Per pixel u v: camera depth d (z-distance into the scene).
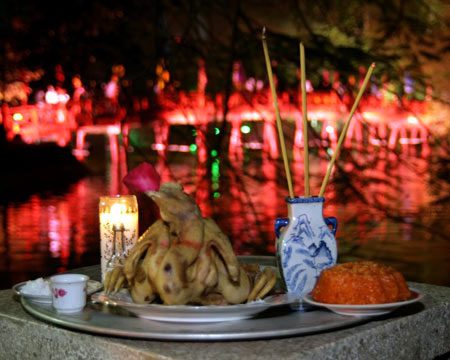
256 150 4.71
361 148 4.18
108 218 1.83
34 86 5.35
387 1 4.18
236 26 4.59
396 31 4.18
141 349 1.28
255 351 1.25
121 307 1.47
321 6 4.30
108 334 1.34
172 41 4.99
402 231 6.20
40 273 5.59
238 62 4.66
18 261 6.01
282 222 1.63
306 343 1.29
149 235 1.43
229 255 1.41
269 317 1.43
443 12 4.16
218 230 1.44
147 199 4.89
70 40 5.16
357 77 4.24
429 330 1.53
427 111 4.45
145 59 5.21
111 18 5.14
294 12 4.50
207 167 4.70
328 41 4.22
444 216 6.78
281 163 4.61
